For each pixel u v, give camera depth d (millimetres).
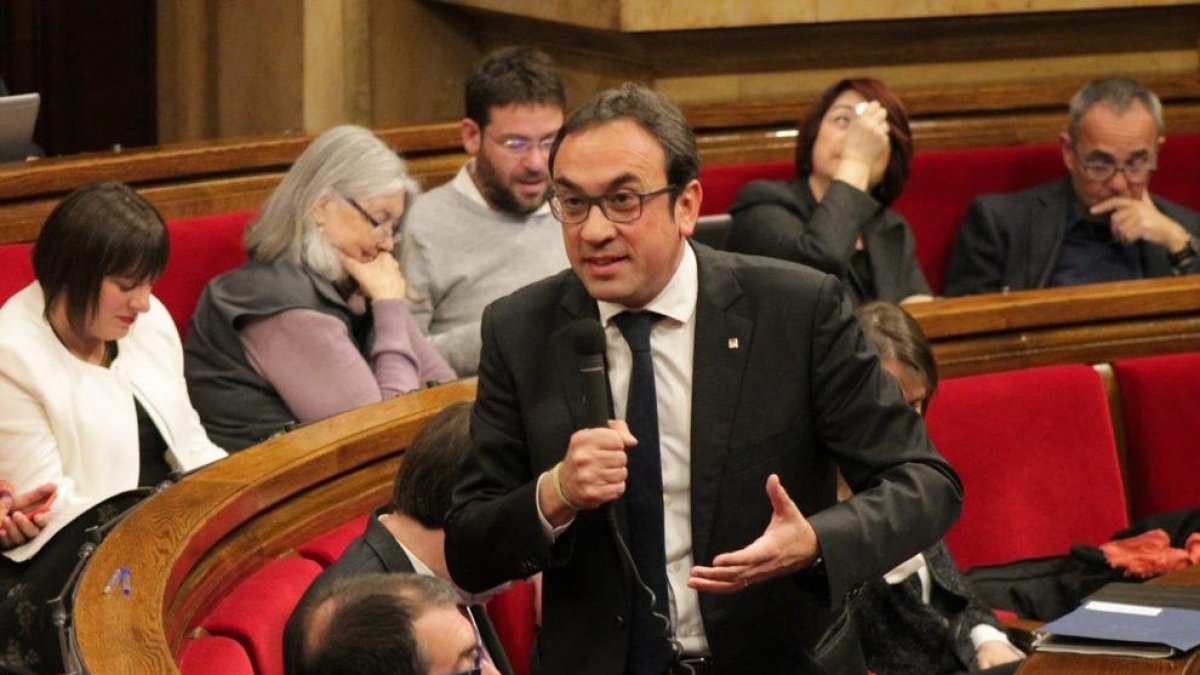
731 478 5148
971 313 9703
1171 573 7023
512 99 9828
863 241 10641
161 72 15508
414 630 4637
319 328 8664
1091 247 11586
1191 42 13789
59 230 7598
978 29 13242
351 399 8625
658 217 4992
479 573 5109
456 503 5258
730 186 11758
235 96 15000
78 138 16250
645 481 5168
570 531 5117
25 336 7613
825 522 4879
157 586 5555
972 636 7859
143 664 4910
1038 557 9133
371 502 7480
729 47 12828
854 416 5176
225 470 6863
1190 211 11906
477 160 10055
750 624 5195
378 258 8977
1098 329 10023
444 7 14586
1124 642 6031
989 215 11742
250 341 8711
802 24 12727
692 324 5230
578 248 5031
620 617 5160
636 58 12898
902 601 7832
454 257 10031
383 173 8867
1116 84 11414
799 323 5211
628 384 5203
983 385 9250
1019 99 13055
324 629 4672
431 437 6273
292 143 10961
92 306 7613
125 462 7723
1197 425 9797
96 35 16188
